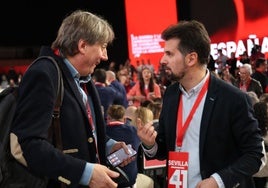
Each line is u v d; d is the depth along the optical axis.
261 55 9.64
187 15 13.40
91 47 1.68
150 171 3.74
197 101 1.85
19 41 16.62
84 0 16.08
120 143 1.94
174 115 1.90
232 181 1.72
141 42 12.20
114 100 5.40
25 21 16.53
